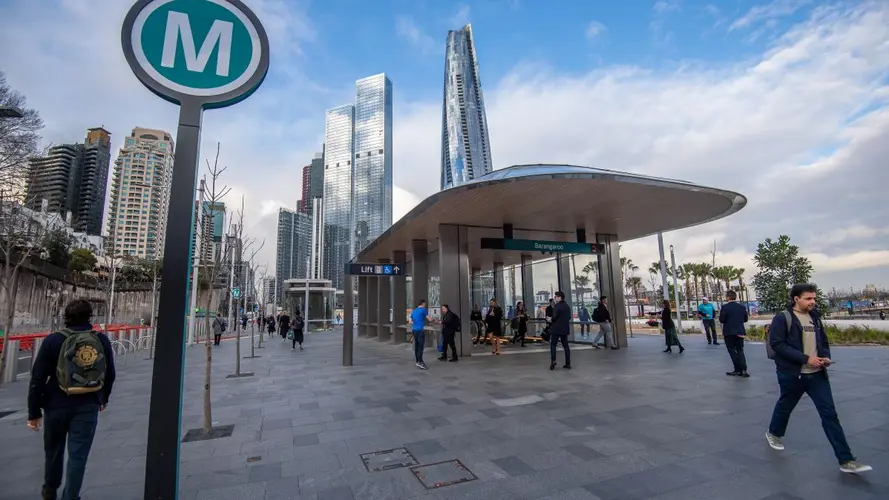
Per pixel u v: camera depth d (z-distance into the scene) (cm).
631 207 1162
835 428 388
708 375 883
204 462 438
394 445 480
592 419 562
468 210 1176
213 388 874
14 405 748
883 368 930
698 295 6906
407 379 916
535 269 1820
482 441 486
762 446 449
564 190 995
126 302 4047
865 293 7200
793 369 417
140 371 1202
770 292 2086
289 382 932
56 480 325
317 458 445
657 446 455
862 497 334
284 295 3591
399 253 2009
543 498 344
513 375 928
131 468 436
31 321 2861
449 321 1215
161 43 298
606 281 1524
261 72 317
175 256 275
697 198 1070
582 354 1312
